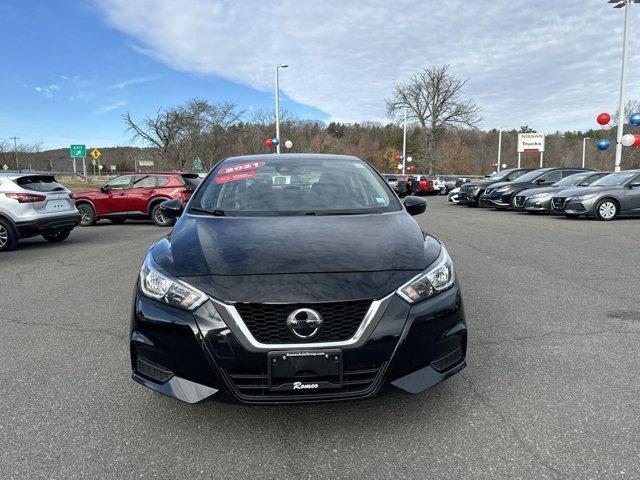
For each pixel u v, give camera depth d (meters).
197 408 2.91
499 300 5.14
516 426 2.65
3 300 5.50
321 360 2.37
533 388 3.10
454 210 18.78
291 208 3.51
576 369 3.38
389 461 2.36
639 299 5.12
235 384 2.43
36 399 3.06
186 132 36.19
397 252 2.77
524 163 82.00
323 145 49.78
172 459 2.41
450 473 2.26
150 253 3.04
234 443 2.54
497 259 7.47
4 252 9.36
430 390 3.09
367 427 2.67
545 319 4.48
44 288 6.09
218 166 4.31
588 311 4.71
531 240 9.51
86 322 4.65
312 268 2.54
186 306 2.49
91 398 3.07
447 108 52.09
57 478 2.27
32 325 4.57
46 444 2.55
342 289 2.44
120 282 6.36
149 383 2.60
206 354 2.43
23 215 9.36
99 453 2.46
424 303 2.57
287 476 2.26
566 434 2.57
